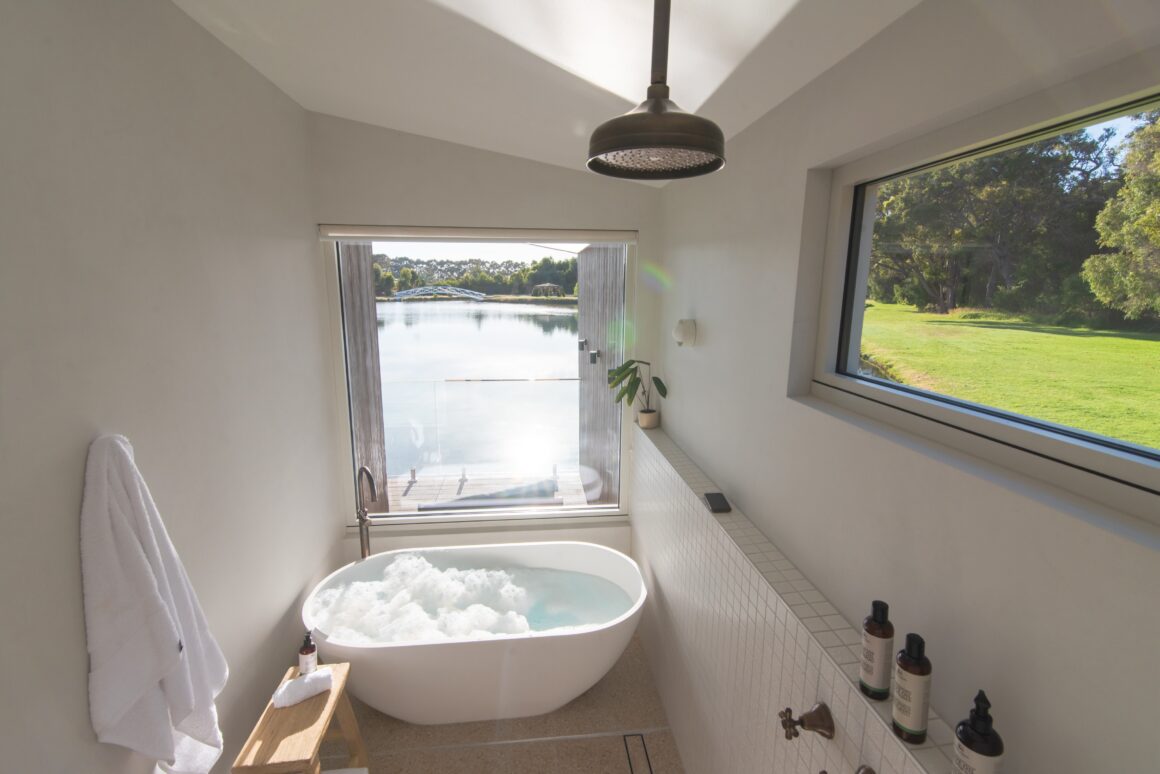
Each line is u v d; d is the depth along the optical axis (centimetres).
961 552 97
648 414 318
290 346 251
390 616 263
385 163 290
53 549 115
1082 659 76
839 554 136
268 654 221
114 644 125
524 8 138
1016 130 91
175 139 163
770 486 174
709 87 158
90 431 127
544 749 240
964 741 80
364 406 328
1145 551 67
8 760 104
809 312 157
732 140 200
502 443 349
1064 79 82
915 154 116
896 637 115
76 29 125
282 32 180
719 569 185
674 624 243
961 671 98
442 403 338
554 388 345
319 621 256
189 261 170
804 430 151
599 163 101
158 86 155
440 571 308
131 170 143
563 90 188
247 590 204
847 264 148
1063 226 86
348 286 314
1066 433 87
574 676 246
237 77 203
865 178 134
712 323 225
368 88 229
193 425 171
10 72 108
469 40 165
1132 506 76
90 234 128
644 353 329
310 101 262
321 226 289
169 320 159
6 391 105
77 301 124
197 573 171
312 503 276
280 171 242
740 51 132
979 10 91
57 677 115
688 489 218
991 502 90
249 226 211
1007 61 86
